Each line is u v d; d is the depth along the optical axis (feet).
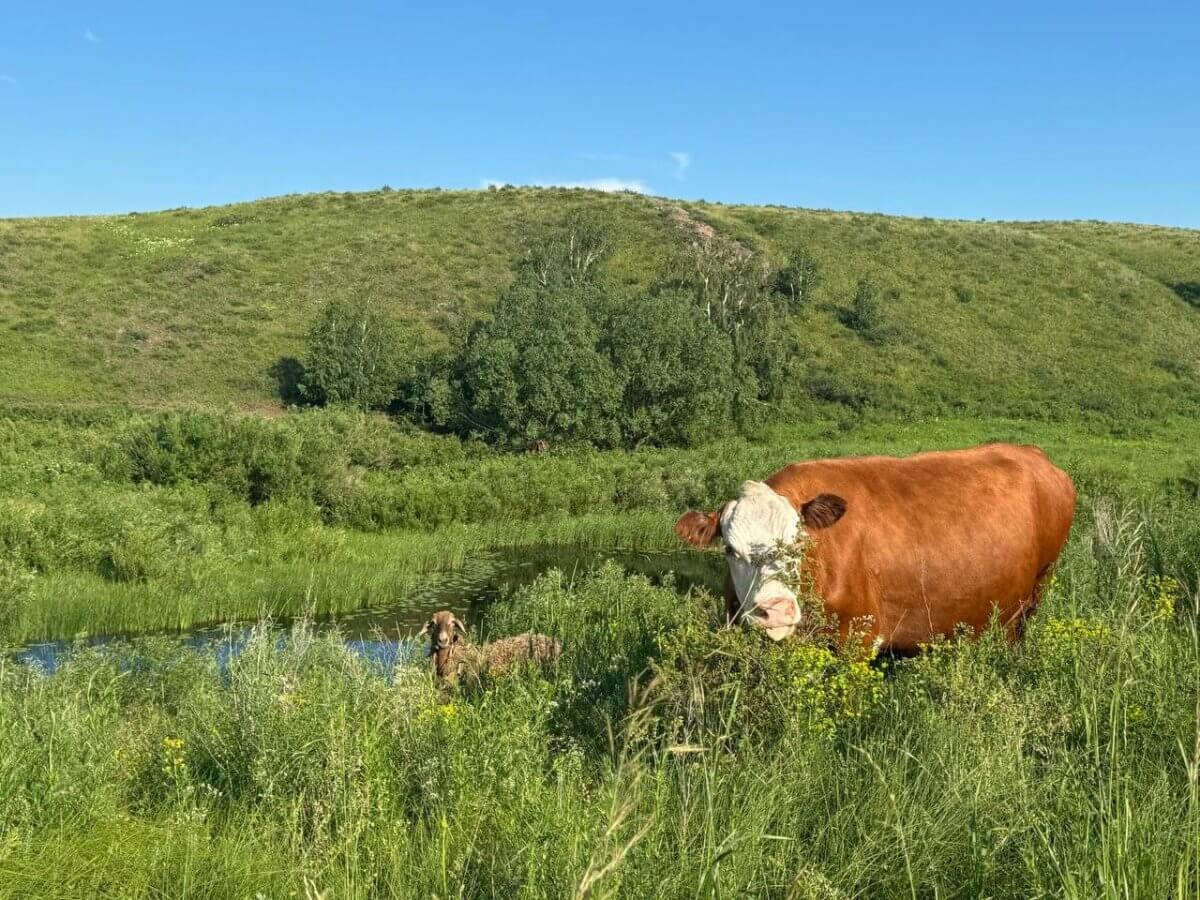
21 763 18.04
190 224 243.60
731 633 19.02
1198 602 17.53
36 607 51.13
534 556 80.33
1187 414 175.01
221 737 20.42
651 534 86.89
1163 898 11.66
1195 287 240.73
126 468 84.02
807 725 17.25
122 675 31.30
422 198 271.49
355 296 198.49
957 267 240.73
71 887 14.30
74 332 175.11
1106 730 16.72
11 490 74.33
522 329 147.13
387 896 14.19
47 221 238.68
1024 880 12.80
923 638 25.30
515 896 12.75
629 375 145.38
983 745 16.16
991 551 25.80
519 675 24.07
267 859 15.19
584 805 15.12
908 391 179.22
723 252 207.10
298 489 84.48
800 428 164.35
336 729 18.54
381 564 69.31
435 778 17.34
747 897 12.28
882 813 14.20
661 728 18.22
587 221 222.69
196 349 174.40
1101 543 29.96
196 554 63.57
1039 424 165.48
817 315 207.41
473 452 135.74
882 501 24.86
